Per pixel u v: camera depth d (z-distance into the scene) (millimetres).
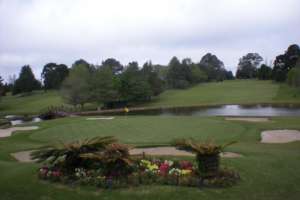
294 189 8344
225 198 7594
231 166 10188
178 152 14344
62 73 111312
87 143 9195
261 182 8773
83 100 61625
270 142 17547
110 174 8562
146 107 61562
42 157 9391
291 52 88625
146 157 10695
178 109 54875
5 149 17172
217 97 70688
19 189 8367
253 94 71188
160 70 99000
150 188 8023
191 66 103750
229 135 19859
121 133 21797
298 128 21828
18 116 53406
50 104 73938
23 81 104125
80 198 7625
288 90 71812
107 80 63688
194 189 8000
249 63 135375
